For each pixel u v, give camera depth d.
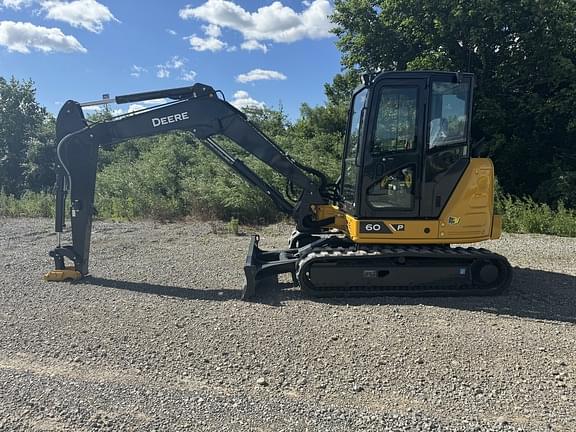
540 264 7.69
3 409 3.16
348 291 5.68
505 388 3.50
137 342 4.28
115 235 10.26
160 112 6.34
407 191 5.65
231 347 4.18
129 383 3.54
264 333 4.50
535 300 5.63
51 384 3.51
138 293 5.86
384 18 16.58
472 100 5.62
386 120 5.56
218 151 6.61
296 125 20.31
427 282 5.71
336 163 13.64
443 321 4.84
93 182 6.53
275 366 3.83
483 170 5.70
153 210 12.77
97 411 3.16
